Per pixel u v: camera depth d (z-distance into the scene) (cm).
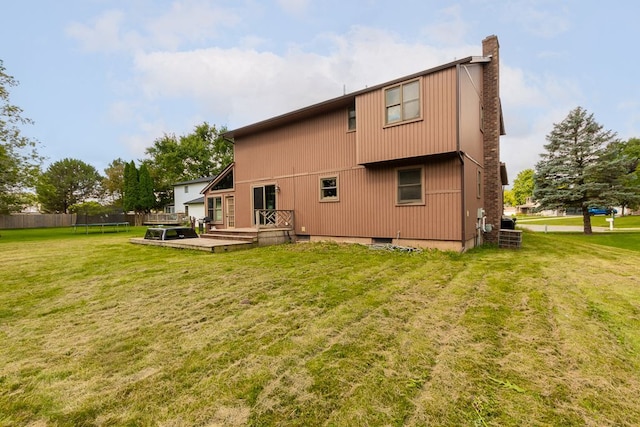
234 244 895
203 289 468
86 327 329
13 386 220
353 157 937
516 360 242
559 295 404
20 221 2820
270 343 279
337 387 210
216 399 200
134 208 3080
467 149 793
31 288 496
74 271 625
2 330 324
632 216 2955
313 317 341
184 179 3875
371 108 835
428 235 795
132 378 227
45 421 183
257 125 1159
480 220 920
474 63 892
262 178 1213
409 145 768
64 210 4469
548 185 1703
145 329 319
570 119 1630
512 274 529
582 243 1063
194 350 269
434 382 214
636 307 356
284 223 1116
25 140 1673
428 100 739
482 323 316
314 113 1032
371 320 329
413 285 465
